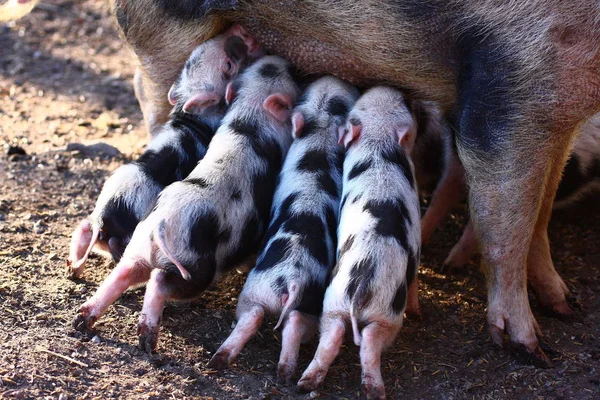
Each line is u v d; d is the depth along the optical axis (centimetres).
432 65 605
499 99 564
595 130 710
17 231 687
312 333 550
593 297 665
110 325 572
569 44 545
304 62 672
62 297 600
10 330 553
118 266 560
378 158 595
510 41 555
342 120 639
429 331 610
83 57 1104
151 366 538
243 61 677
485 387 555
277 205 594
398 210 558
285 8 631
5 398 492
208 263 557
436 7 579
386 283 521
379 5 595
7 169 798
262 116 633
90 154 840
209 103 659
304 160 613
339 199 598
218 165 591
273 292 539
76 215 730
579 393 555
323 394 527
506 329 589
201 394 519
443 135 689
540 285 641
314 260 551
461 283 677
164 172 625
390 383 549
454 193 696
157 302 546
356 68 654
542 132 564
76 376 519
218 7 648
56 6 1223
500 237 584
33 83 1031
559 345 607
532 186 575
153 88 709
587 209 773
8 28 1154
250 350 566
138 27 682
